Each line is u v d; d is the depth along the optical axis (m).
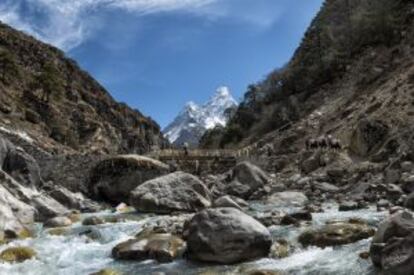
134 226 24.94
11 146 36.12
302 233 19.09
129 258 18.64
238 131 108.31
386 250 13.73
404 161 34.69
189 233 18.14
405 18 76.50
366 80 66.12
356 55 82.00
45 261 18.88
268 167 51.97
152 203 31.05
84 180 42.22
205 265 17.11
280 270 15.70
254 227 17.59
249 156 54.16
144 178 40.75
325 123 63.25
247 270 16.08
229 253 17.06
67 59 152.38
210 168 53.50
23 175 35.44
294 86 97.69
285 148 64.19
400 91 50.47
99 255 19.53
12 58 108.62
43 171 42.38
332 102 72.88
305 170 46.84
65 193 34.66
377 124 45.16
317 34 103.81
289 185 40.81
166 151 58.59
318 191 36.19
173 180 32.41
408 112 45.25
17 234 22.70
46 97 110.81
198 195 31.94
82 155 43.19
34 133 86.06
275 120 91.75
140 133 171.50
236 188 38.47
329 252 17.03
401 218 14.48
